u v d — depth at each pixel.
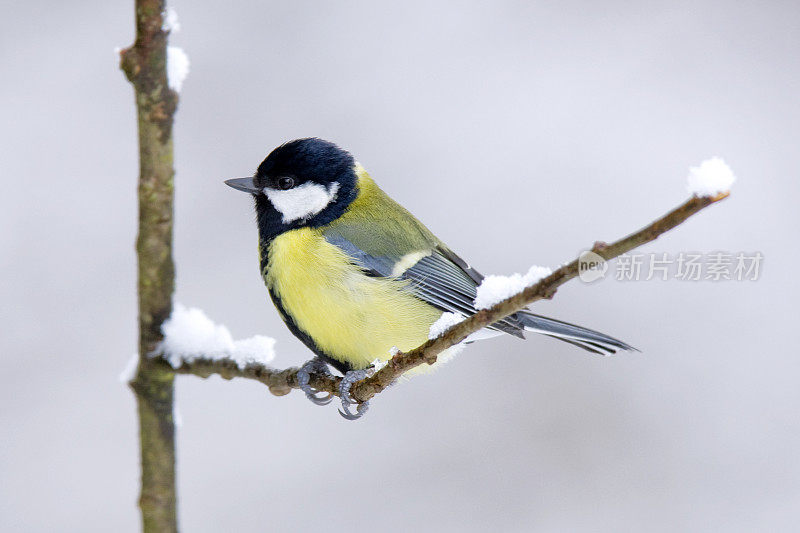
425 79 12.30
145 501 4.05
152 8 3.51
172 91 3.74
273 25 12.09
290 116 11.77
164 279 4.09
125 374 4.14
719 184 3.15
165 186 3.92
